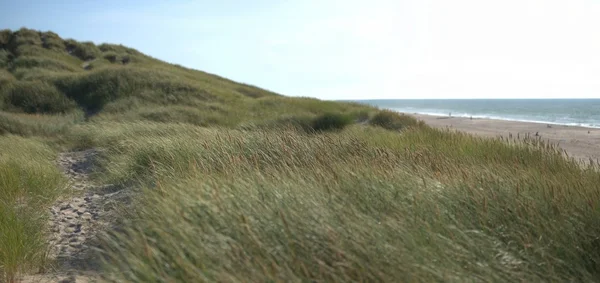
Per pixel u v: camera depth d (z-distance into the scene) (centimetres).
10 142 1047
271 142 745
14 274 384
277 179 448
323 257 284
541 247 312
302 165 564
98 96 2216
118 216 530
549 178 494
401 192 409
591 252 327
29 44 3266
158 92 2309
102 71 2488
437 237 313
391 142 913
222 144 742
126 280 294
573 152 1533
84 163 1026
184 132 1081
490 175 469
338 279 254
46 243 466
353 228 312
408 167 518
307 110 2280
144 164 789
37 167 787
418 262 279
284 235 305
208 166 580
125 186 746
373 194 400
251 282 254
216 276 259
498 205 381
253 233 303
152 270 280
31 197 642
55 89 2216
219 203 355
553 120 4278
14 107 2019
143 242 310
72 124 1697
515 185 439
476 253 303
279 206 353
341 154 671
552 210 376
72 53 3503
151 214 404
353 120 1830
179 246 301
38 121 1559
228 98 2464
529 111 7088
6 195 612
